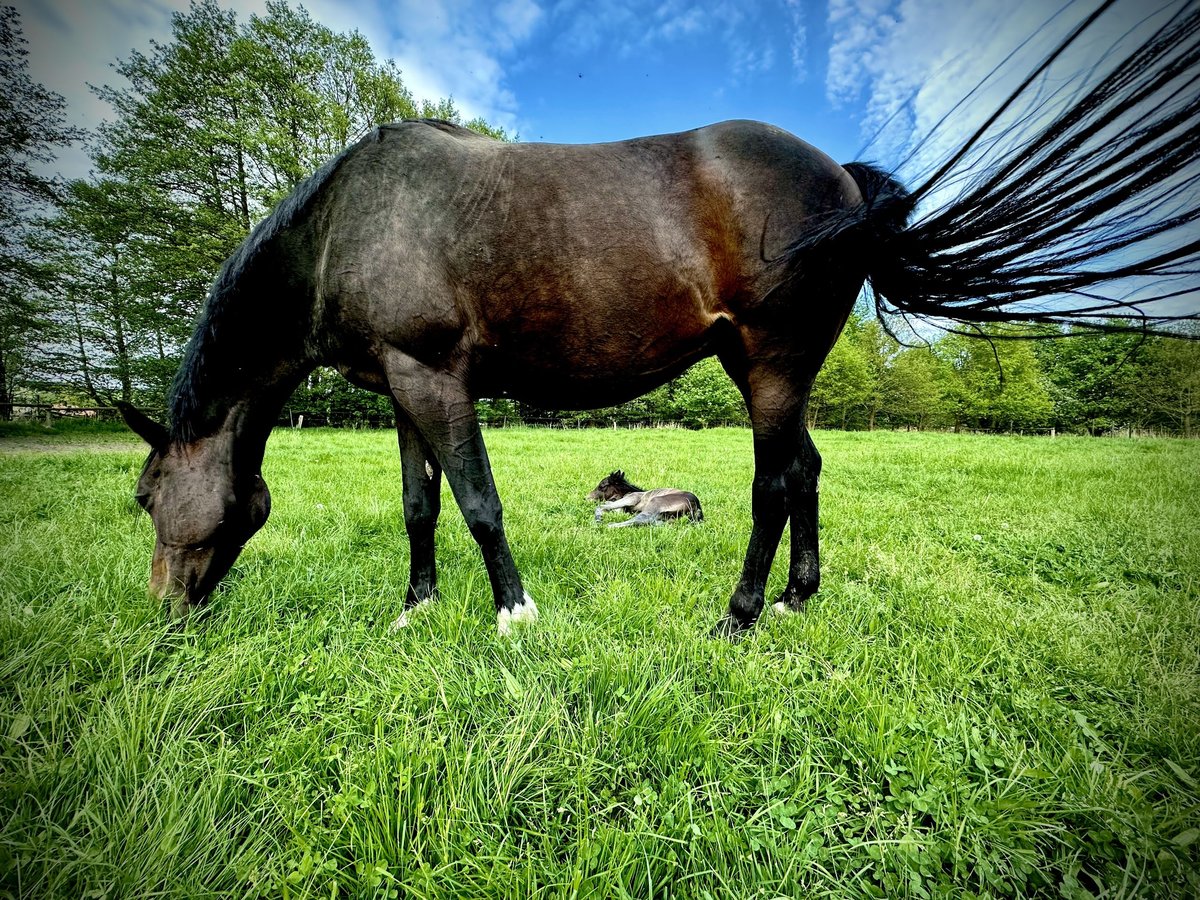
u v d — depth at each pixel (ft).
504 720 5.26
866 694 5.78
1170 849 4.08
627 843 3.93
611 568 10.38
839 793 4.66
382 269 6.72
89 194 65.26
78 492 16.31
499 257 6.72
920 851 4.07
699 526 14.96
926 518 15.56
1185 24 4.40
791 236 6.62
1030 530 13.80
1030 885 4.00
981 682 6.40
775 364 7.13
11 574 8.45
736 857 3.98
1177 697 6.07
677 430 83.20
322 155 72.28
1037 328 6.72
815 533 8.45
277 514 13.89
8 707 5.24
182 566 7.57
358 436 53.98
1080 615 8.29
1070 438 71.26
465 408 7.27
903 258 6.51
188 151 65.51
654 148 7.17
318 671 6.18
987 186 5.72
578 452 39.04
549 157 6.96
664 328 7.04
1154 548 11.98
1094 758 5.03
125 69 66.23
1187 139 4.54
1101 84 4.87
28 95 52.47
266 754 4.86
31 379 68.33
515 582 7.65
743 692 5.86
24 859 3.55
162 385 69.46
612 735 5.07
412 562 8.66
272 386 8.18
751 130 7.20
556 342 7.06
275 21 70.64
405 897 3.72
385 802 4.11
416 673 5.98
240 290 7.48
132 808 4.09
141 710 5.04
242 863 3.80
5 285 63.36
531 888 3.61
